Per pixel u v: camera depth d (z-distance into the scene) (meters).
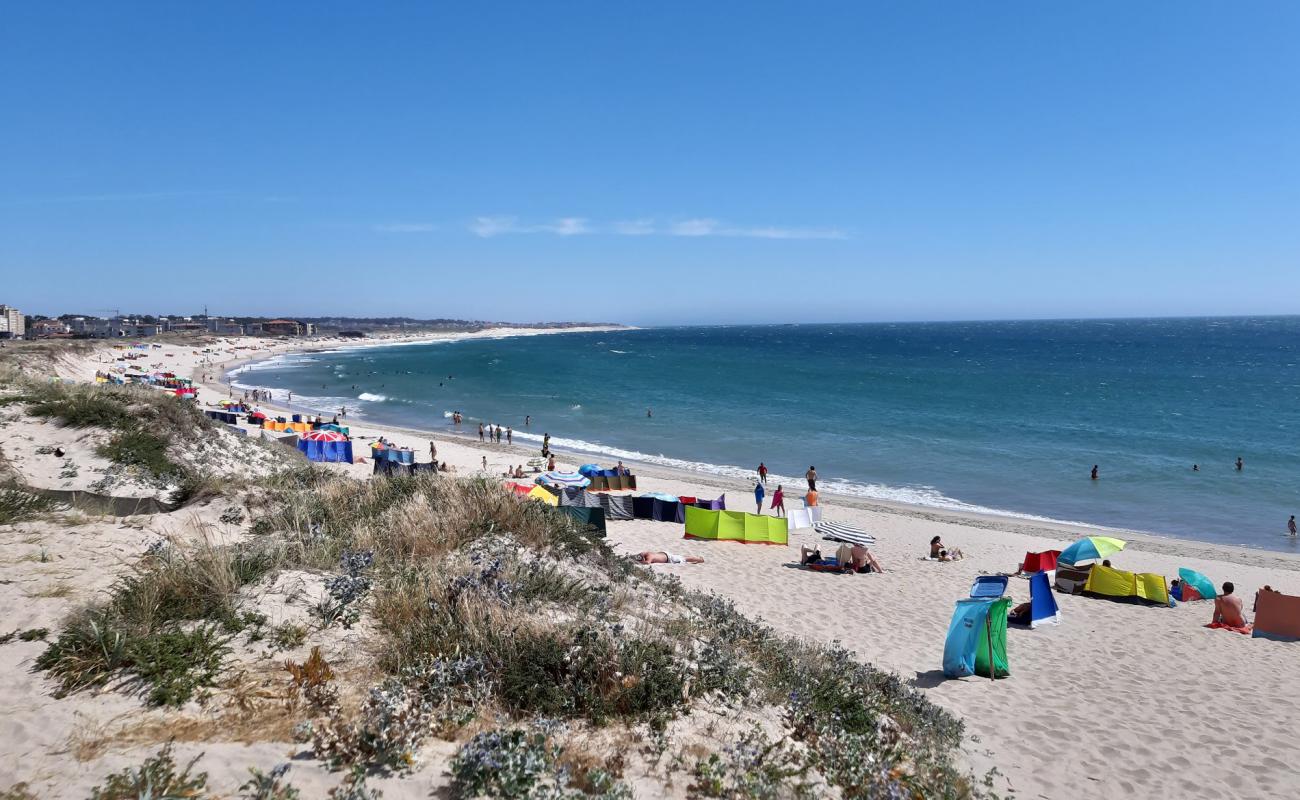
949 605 14.18
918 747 6.42
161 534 7.79
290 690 4.47
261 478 12.95
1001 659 10.50
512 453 36.34
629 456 37.09
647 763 4.46
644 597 8.26
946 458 36.94
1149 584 15.32
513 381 81.19
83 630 4.71
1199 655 11.96
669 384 77.19
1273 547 22.91
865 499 28.23
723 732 5.07
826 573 16.55
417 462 28.66
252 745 3.90
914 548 20.06
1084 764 7.60
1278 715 9.35
